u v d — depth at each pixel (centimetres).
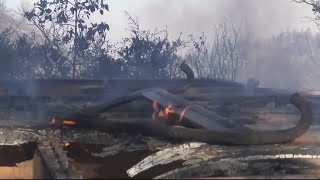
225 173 343
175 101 459
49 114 479
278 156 355
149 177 349
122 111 493
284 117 502
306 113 374
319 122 472
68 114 455
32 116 496
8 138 416
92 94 607
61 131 431
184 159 359
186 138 389
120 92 624
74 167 348
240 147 370
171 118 430
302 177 274
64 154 329
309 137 410
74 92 611
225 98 559
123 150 393
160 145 401
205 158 352
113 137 421
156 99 465
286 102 577
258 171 342
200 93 577
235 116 500
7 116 497
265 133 369
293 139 373
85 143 408
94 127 431
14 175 386
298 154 358
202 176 341
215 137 370
